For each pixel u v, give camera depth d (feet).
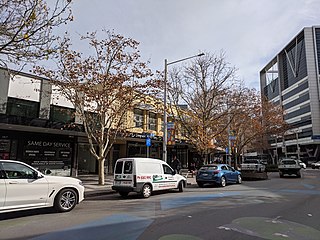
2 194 23.06
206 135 68.54
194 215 24.86
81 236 18.13
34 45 26.21
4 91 48.06
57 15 26.37
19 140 54.03
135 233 18.80
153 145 83.05
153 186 39.42
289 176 90.17
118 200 35.81
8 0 24.62
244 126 96.68
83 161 73.61
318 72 227.61
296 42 252.01
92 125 53.42
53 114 56.24
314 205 30.76
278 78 287.48
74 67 46.62
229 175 56.18
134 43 49.01
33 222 22.29
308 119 230.07
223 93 68.74
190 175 79.46
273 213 26.00
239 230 19.63
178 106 75.31
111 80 47.09
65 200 27.02
